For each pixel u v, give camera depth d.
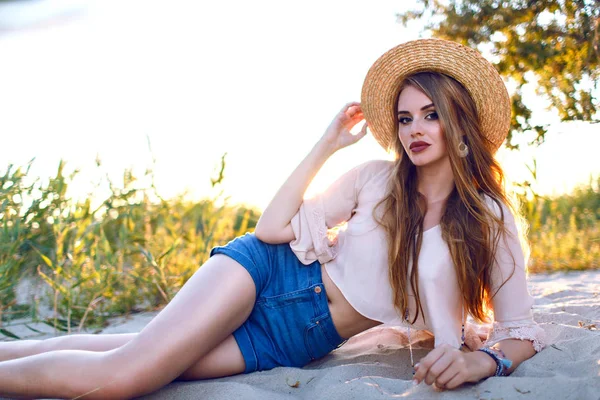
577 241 5.68
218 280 2.44
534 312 3.22
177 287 4.69
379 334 3.11
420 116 2.50
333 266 2.56
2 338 3.81
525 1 4.60
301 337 2.57
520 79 4.80
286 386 2.39
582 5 4.26
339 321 2.56
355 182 2.69
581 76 4.45
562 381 2.06
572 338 2.58
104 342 2.63
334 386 2.22
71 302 3.92
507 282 2.39
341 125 2.74
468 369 2.13
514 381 2.10
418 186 2.57
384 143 2.82
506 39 4.80
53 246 4.44
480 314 2.51
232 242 2.63
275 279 2.58
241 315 2.49
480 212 2.41
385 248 2.50
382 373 2.48
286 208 2.59
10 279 4.11
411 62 2.58
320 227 2.58
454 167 2.47
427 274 2.40
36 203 4.14
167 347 2.27
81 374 2.24
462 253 2.38
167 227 5.09
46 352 2.48
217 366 2.51
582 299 3.70
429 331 2.71
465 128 2.54
